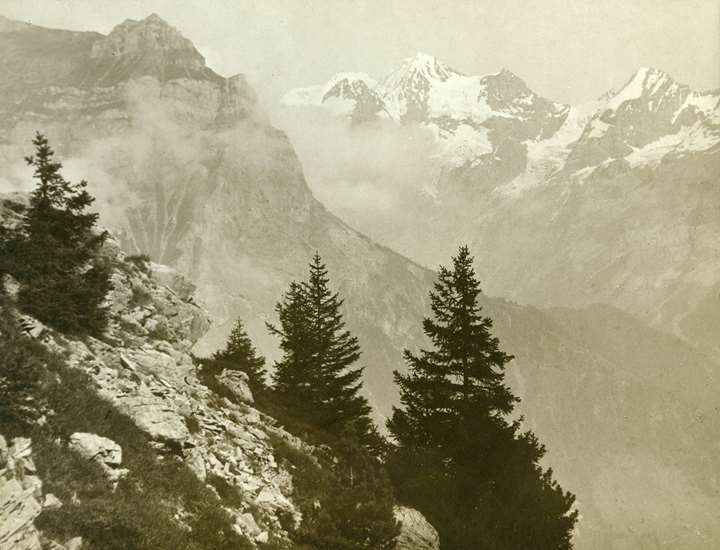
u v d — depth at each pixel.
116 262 36.00
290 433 31.81
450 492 31.72
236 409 29.58
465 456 35.97
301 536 21.95
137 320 32.69
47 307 24.67
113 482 17.92
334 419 39.09
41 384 19.39
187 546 17.11
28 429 17.42
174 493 19.42
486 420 37.56
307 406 40.16
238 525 19.92
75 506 15.84
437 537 26.61
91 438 18.47
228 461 23.92
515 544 30.91
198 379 31.09
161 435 21.61
